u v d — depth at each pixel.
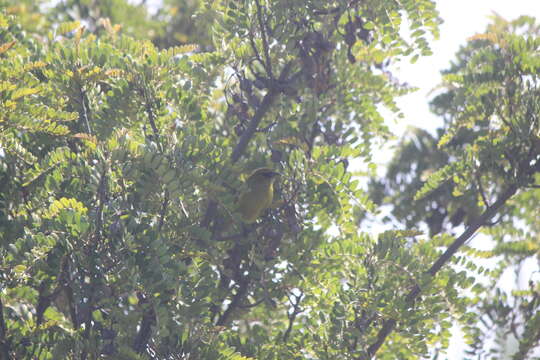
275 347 10.33
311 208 10.78
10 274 8.26
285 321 11.41
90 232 8.44
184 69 10.59
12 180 9.32
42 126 8.79
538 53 11.81
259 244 10.51
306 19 10.95
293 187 10.62
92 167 8.91
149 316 8.62
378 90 11.74
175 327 8.53
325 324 10.14
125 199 8.97
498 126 11.95
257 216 10.35
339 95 11.48
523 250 12.56
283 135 11.06
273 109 11.38
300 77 11.05
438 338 10.42
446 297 10.40
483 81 11.90
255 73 11.36
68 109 10.26
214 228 10.47
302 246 10.59
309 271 10.59
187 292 8.62
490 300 11.98
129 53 10.95
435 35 11.23
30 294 9.00
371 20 11.06
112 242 8.47
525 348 11.14
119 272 8.37
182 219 9.22
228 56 11.22
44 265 8.32
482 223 11.32
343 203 10.58
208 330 8.73
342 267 10.77
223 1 11.25
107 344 8.61
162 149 9.30
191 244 9.25
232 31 10.74
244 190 9.70
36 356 8.60
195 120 10.25
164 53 10.34
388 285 10.19
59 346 8.54
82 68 9.70
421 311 10.24
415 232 10.82
